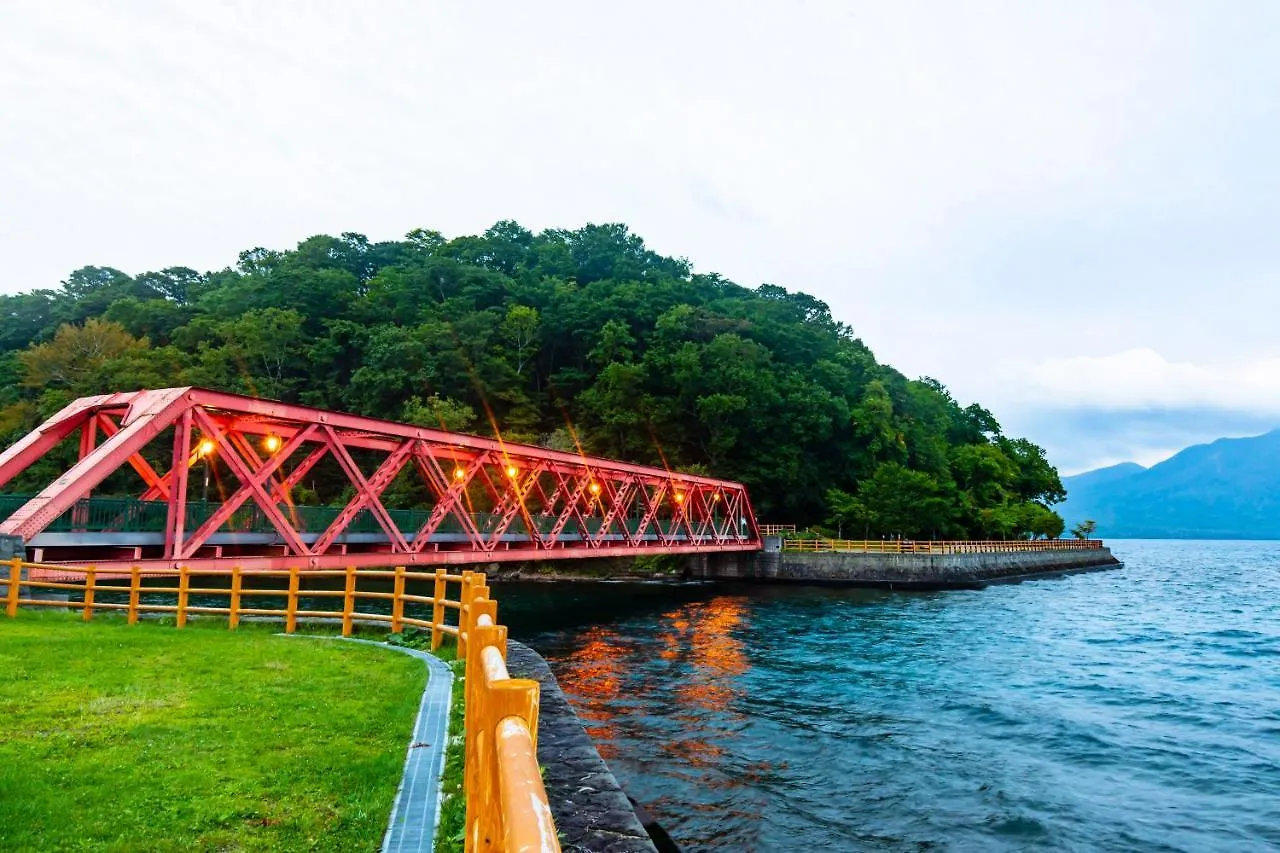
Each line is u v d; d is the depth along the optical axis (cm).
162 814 522
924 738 1527
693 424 7662
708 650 2564
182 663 1041
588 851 520
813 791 1216
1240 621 3716
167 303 8469
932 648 2681
